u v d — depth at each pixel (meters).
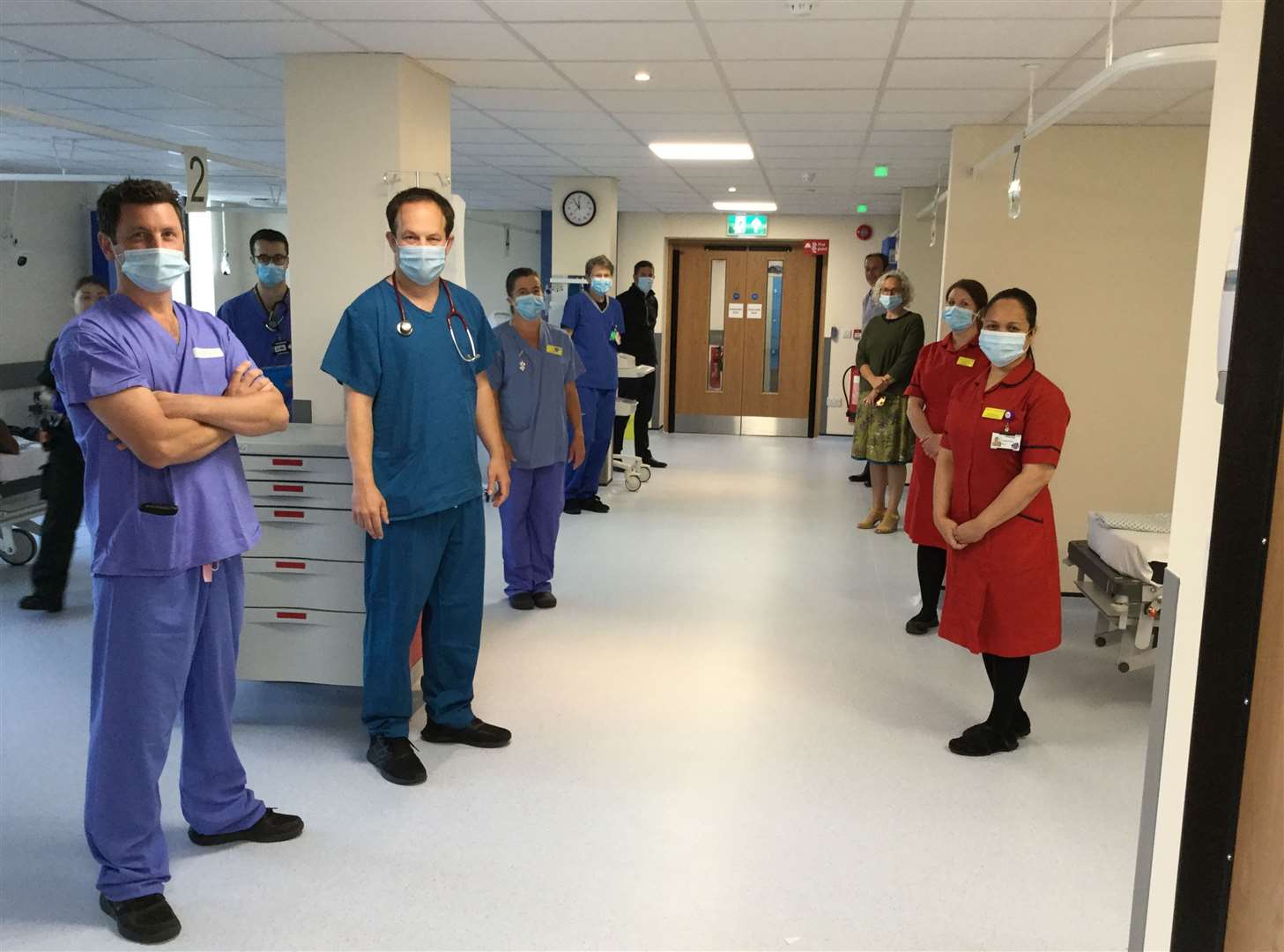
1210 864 1.23
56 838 2.61
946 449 3.18
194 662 2.38
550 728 3.35
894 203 9.84
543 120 5.74
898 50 3.87
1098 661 4.14
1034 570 3.02
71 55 4.25
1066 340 5.14
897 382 6.26
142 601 2.14
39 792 2.85
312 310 4.25
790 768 3.08
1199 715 1.21
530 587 4.74
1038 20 3.39
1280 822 1.16
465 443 2.97
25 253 9.05
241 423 2.21
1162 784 1.31
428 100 4.45
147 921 2.18
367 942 2.19
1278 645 1.16
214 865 2.49
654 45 3.91
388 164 4.16
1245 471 1.15
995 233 5.19
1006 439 2.96
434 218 2.79
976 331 4.09
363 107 4.14
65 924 2.25
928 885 2.45
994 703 3.21
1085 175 5.04
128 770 2.19
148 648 2.16
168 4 3.44
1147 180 5.01
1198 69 3.81
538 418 4.50
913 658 4.11
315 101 4.16
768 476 8.70
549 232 12.03
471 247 12.37
